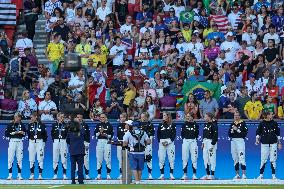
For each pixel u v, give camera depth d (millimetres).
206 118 86625
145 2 105375
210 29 101812
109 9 105500
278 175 87375
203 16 103188
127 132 80688
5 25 105750
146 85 91875
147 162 87938
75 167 81500
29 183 83062
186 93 92062
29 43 101250
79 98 90375
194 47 99125
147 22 101750
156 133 88375
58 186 76438
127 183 81375
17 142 88250
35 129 87750
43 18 106938
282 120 87750
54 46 99500
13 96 97250
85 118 91062
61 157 88250
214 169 87312
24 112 92125
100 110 89375
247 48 99312
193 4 105312
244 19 102438
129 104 89750
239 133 86375
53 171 88938
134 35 101000
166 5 105750
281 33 101438
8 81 97625
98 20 103812
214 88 91500
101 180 86812
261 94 92375
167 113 86875
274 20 102000
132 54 100188
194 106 89125
